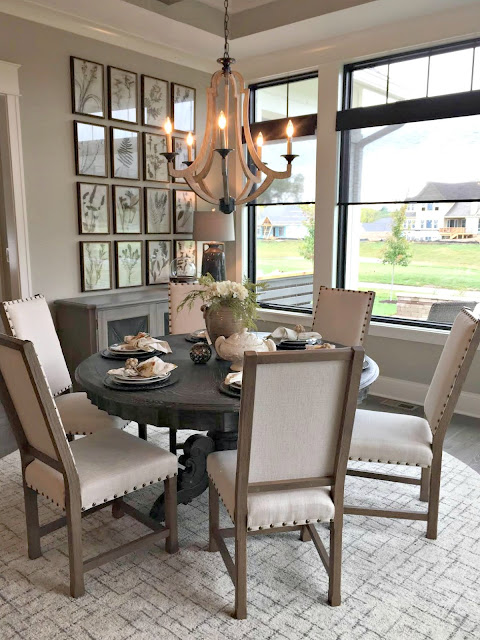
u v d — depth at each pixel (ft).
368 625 5.86
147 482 6.73
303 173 15.79
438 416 7.27
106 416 8.50
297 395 5.51
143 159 15.14
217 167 17.42
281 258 16.75
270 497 5.85
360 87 14.25
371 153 14.20
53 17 12.62
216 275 15.40
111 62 14.06
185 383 7.32
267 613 6.04
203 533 7.79
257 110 16.80
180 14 13.00
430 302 13.75
